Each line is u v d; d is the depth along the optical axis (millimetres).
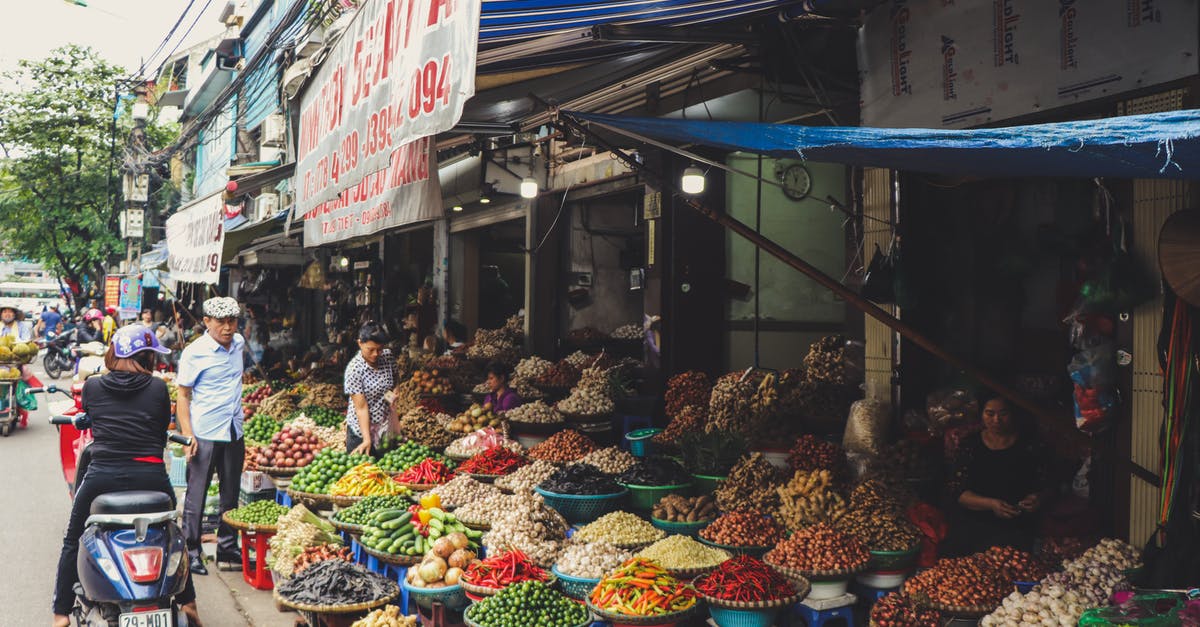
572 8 4195
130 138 22531
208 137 24656
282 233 15516
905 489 5434
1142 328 4414
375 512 5781
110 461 5137
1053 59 4469
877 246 6527
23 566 7117
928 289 6297
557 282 10969
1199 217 3693
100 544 4676
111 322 25453
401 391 10859
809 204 9273
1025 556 4461
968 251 6340
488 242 13852
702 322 8883
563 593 4891
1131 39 4121
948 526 5102
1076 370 4629
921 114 5188
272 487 7883
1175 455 4062
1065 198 5598
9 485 10453
